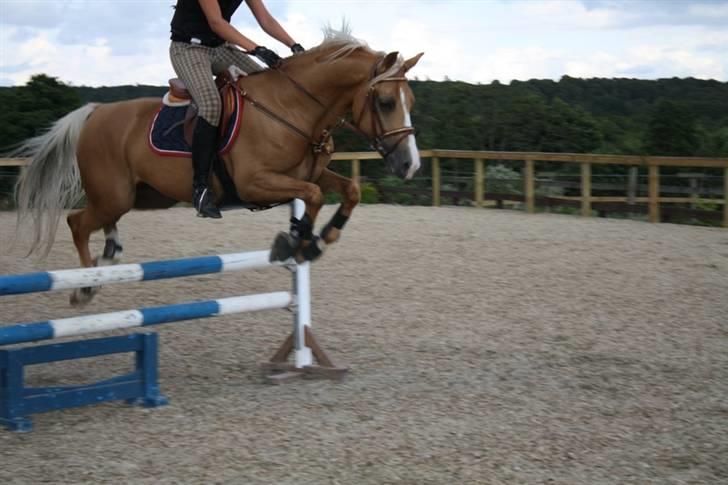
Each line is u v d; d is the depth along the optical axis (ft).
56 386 17.03
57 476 12.75
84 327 15.28
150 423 15.16
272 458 13.46
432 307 24.23
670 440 14.39
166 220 42.75
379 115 16.61
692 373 18.22
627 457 13.65
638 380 17.71
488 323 22.45
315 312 23.66
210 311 16.90
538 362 18.99
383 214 46.62
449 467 13.14
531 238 37.22
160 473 12.87
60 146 19.60
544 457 13.58
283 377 17.66
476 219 44.60
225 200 18.04
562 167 52.11
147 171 18.29
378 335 21.34
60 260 31.42
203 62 17.58
